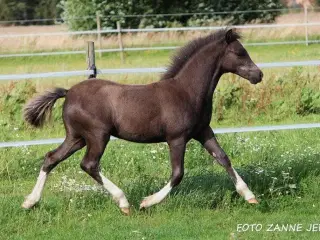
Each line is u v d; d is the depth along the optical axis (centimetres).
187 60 880
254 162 1070
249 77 885
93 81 880
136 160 1102
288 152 1101
